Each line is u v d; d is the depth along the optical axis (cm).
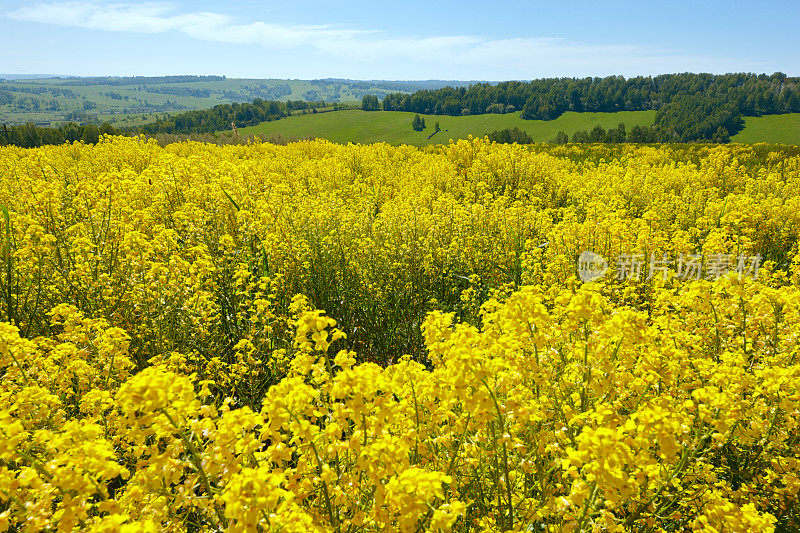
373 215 893
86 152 1667
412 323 568
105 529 169
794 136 11562
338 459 244
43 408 278
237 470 220
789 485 282
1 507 239
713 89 15162
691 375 320
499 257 707
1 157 1542
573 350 306
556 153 2773
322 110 17875
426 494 191
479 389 238
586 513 228
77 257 517
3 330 302
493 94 16338
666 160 2114
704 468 259
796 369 285
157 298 454
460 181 1369
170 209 788
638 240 651
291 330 469
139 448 221
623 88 15688
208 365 406
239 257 595
